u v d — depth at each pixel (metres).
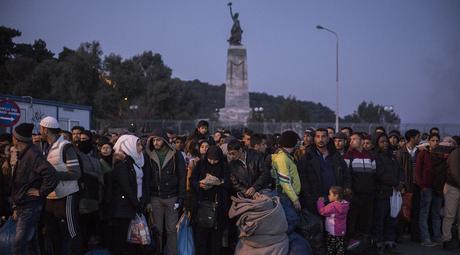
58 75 58.22
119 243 7.05
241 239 7.23
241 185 7.82
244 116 49.16
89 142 7.80
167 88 67.12
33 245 6.62
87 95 58.41
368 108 90.81
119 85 65.19
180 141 10.70
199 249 7.71
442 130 32.38
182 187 7.66
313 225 7.68
